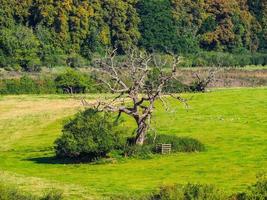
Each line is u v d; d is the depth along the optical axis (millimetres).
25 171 156625
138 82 174000
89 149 167875
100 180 142250
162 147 174625
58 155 175750
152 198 92500
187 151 178125
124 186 133625
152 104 175125
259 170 152250
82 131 171125
